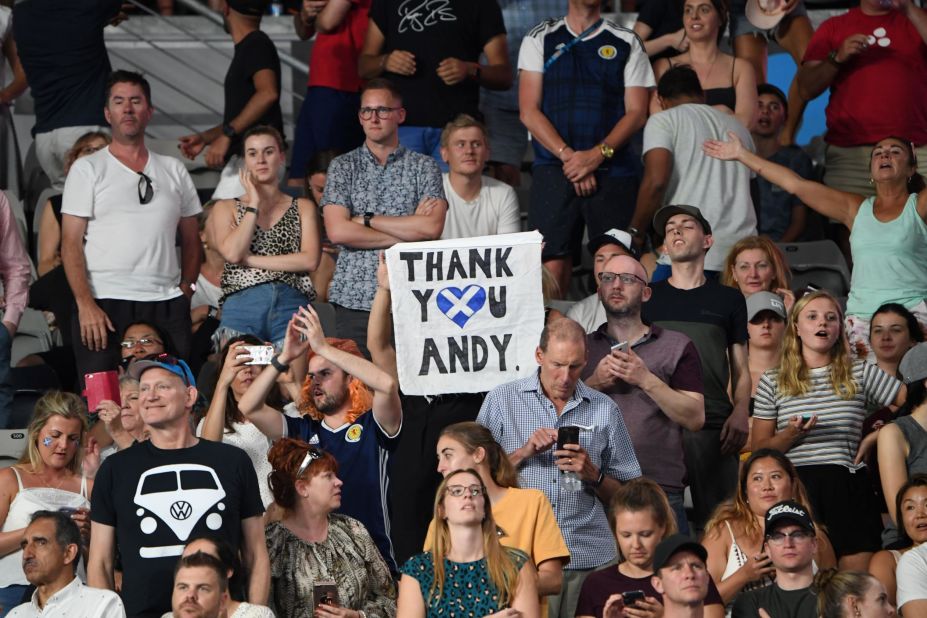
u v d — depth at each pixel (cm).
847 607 2061
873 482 2558
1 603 2302
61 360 3030
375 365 2400
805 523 2127
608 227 3180
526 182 3819
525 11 3594
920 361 2514
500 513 2105
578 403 2306
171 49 4216
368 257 2800
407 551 2400
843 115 3534
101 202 2927
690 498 2733
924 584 2280
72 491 2400
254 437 2444
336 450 2375
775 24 3562
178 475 2073
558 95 3191
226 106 3494
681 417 2388
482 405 2377
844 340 2592
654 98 3306
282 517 2202
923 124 3512
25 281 2898
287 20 4231
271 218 2820
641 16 3575
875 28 3522
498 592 1922
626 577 2116
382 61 3291
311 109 3525
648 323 2498
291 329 2328
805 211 3572
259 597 2081
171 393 2081
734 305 2647
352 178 2834
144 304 2927
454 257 2419
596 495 2288
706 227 2669
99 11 3500
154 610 2045
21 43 3491
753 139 3506
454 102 3275
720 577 2280
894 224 3006
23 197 3741
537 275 2414
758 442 2603
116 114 2941
